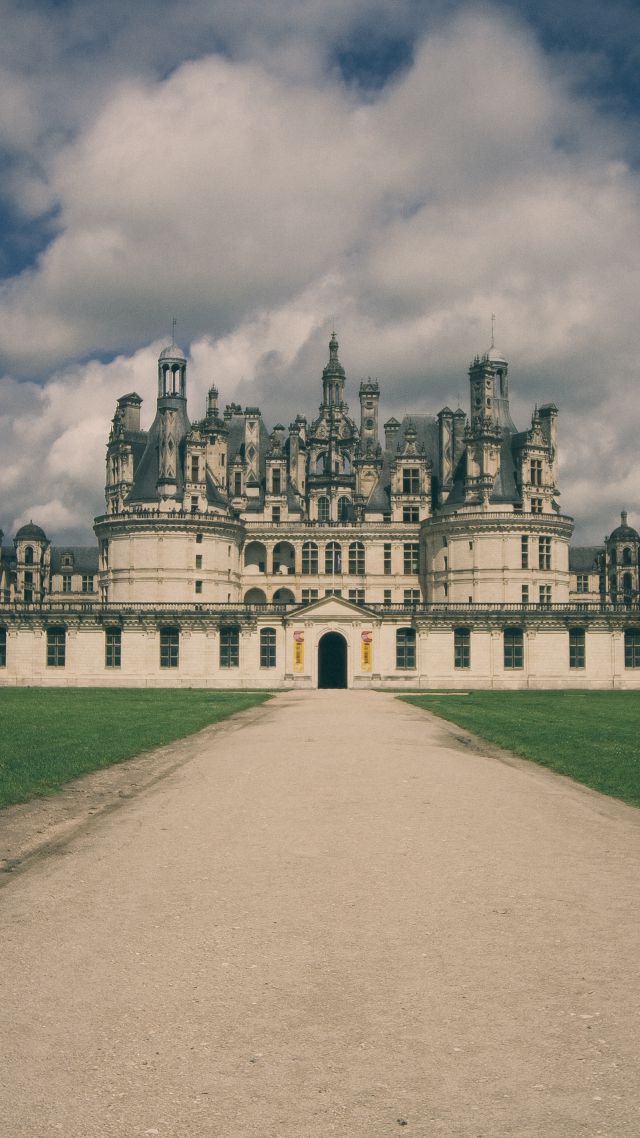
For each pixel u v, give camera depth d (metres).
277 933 16.47
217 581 127.75
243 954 15.43
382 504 142.00
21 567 167.75
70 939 16.20
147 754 41.88
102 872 20.69
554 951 15.55
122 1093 11.00
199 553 126.81
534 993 13.81
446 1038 12.35
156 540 125.94
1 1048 12.12
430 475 143.75
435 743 47.50
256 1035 12.46
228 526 129.00
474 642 117.25
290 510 143.25
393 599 139.38
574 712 68.31
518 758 41.62
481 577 127.81
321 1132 10.19
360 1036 12.42
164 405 132.25
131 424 143.12
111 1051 12.04
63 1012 13.20
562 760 39.22
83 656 116.69
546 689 115.94
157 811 27.83
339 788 32.28
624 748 42.16
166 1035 12.47
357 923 17.00
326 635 121.00
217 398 141.75
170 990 13.96
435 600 133.00
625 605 118.25
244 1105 10.74
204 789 32.03
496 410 139.25
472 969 14.76
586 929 16.66
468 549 129.12
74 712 63.81
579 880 19.94
